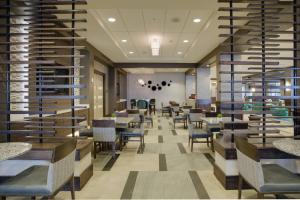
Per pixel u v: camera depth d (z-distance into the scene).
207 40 6.81
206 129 5.32
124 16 5.08
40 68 3.12
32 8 3.11
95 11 4.71
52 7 3.15
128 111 6.72
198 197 2.72
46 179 2.11
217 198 2.69
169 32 6.32
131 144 5.70
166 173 3.57
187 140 6.23
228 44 3.12
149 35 6.64
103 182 3.20
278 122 3.19
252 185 2.14
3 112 3.01
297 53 3.09
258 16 3.04
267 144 3.01
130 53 9.59
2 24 3.05
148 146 5.50
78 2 3.09
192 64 11.66
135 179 3.32
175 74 17.11
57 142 3.11
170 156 4.59
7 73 3.07
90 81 7.47
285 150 2.12
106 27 5.84
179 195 2.78
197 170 3.72
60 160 2.05
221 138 3.52
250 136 3.15
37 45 3.11
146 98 17.14
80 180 2.93
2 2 3.14
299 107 3.02
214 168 3.46
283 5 3.01
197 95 11.66
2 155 1.92
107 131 4.35
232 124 3.23
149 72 16.52
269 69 3.12
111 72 11.91
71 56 3.06
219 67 6.89
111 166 3.93
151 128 8.44
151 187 3.03
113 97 11.97
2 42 3.03
